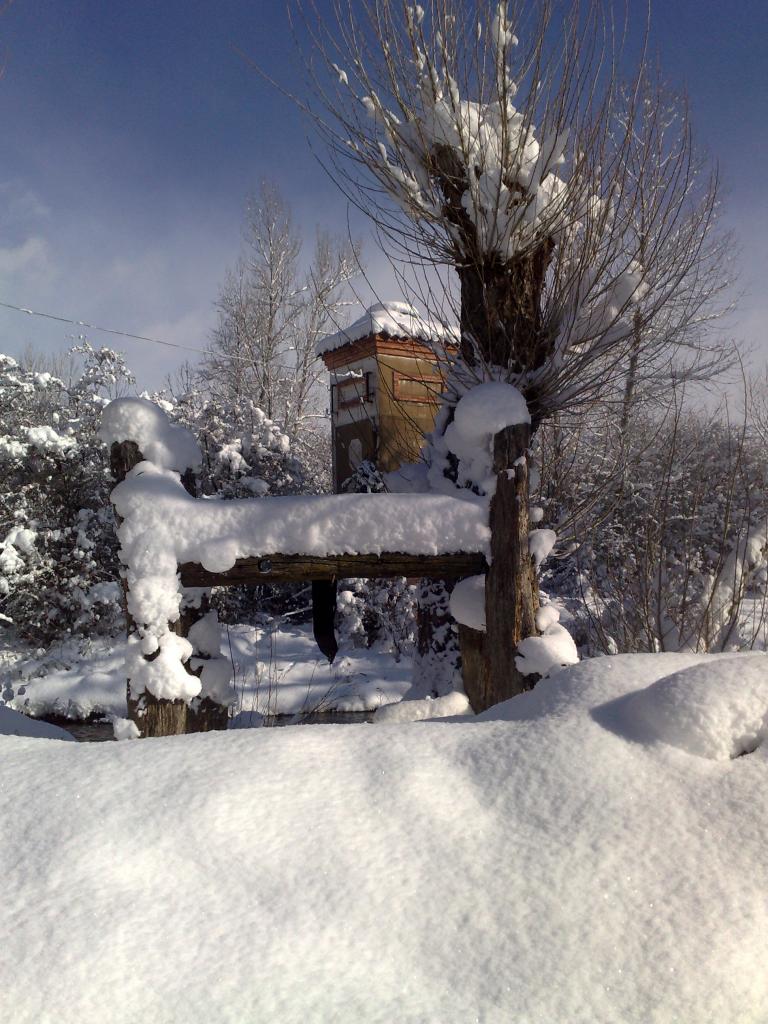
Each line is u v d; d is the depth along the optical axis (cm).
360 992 132
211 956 135
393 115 499
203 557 374
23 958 132
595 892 151
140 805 170
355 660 1066
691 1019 129
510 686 397
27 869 152
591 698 220
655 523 598
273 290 2767
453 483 475
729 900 149
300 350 2780
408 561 396
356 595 1168
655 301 534
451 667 509
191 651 381
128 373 1252
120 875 151
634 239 524
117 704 914
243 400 1555
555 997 132
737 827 166
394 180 509
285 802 173
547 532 429
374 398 1128
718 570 537
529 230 498
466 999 132
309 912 145
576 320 521
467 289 521
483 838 167
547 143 490
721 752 188
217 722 392
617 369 550
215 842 160
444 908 149
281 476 1470
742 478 622
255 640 1078
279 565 381
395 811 173
